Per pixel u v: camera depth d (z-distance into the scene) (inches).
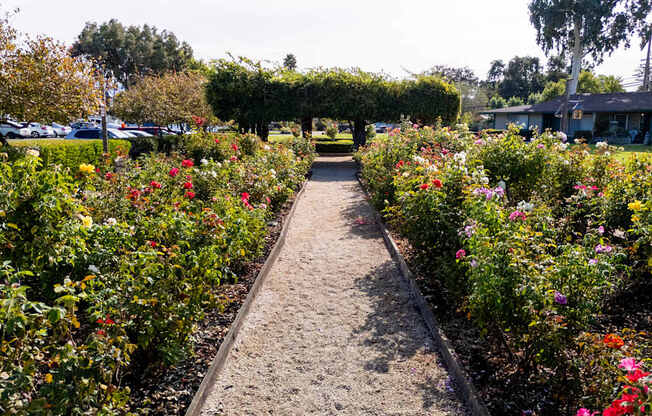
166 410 99.0
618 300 148.3
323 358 127.3
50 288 125.0
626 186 194.4
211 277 133.6
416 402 106.7
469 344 127.8
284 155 390.0
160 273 115.3
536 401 100.3
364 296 172.6
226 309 154.4
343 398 108.6
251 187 261.0
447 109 721.0
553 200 242.4
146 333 104.5
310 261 216.4
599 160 270.7
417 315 153.6
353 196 405.4
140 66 1972.2
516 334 109.3
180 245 137.6
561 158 254.2
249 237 184.4
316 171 625.3
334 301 167.9
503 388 106.1
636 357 94.9
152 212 184.2
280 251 233.1
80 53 1953.7
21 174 127.4
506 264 110.4
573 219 207.2
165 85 822.5
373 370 120.8
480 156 247.9
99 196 187.8
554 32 1222.9
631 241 169.2
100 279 112.2
